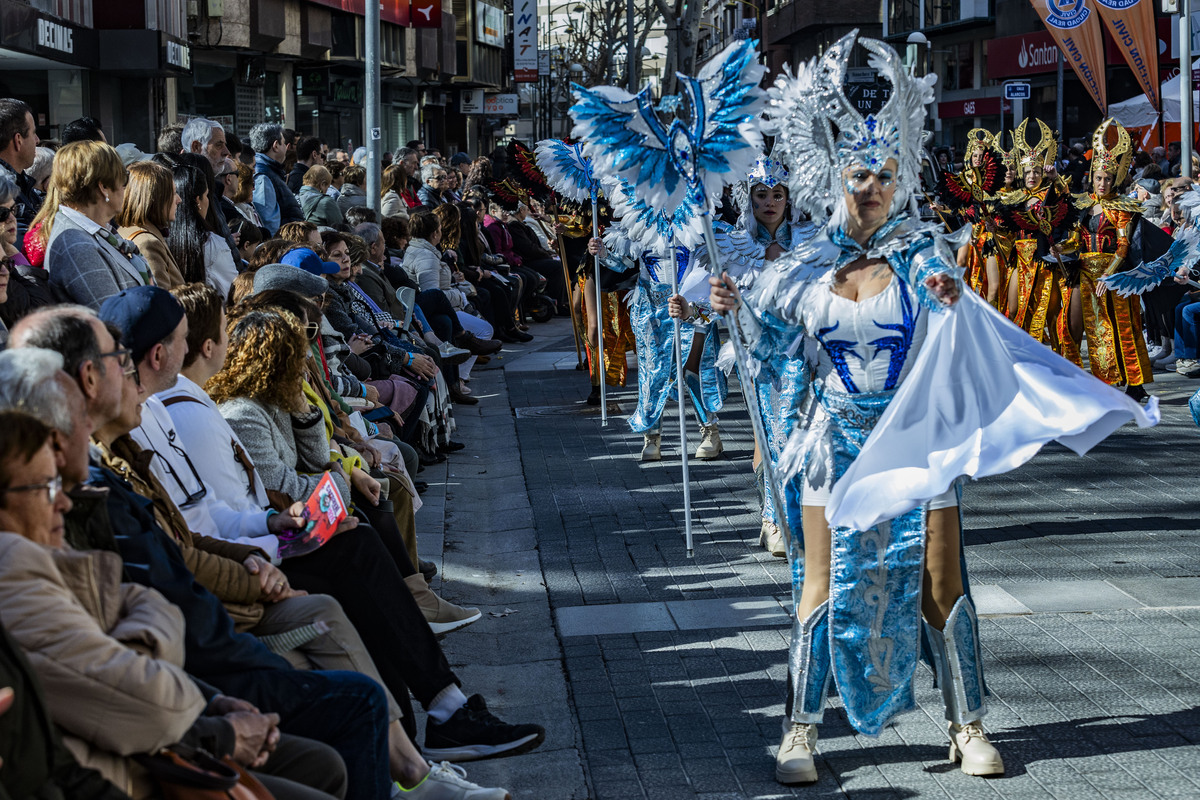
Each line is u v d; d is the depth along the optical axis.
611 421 10.64
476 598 6.13
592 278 11.05
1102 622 5.42
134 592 3.04
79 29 18.92
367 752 3.49
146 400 4.12
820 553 4.13
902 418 3.92
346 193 12.90
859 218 4.02
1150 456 8.82
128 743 2.73
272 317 4.91
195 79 24.47
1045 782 4.00
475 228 15.60
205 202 6.91
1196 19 24.30
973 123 40.81
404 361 8.70
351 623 4.08
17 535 2.72
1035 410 3.96
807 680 4.11
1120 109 27.22
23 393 2.83
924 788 4.00
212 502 4.28
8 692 2.40
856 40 4.01
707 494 8.02
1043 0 20.58
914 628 4.09
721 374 8.93
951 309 3.96
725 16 64.69
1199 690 4.66
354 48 29.67
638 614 5.78
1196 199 10.30
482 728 4.38
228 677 3.38
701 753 4.32
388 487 5.73
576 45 61.25
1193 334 12.20
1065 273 11.32
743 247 6.50
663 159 4.98
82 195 5.43
